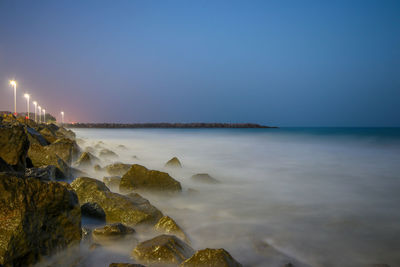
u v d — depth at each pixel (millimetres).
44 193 4129
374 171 17078
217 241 6449
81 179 7402
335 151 28297
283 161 21250
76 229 4512
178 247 4949
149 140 43375
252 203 9805
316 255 6031
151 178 9328
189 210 8562
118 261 4766
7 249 3463
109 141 39688
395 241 6828
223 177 14633
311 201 10273
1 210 3688
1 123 7031
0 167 5875
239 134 66125
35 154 9281
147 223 6289
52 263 3963
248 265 5348
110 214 6398
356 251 6277
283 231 7270
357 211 9172
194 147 31922
